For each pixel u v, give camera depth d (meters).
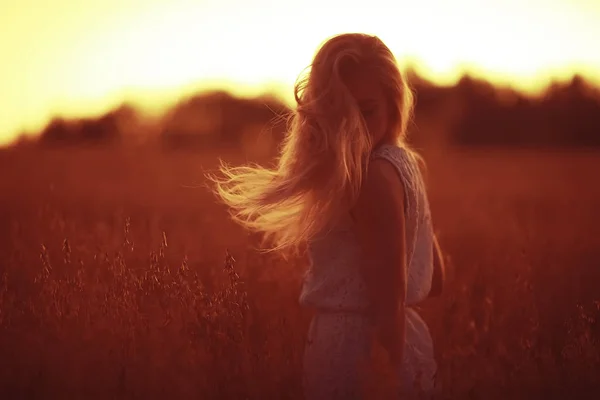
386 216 2.47
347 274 2.62
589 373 3.24
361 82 2.62
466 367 3.29
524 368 3.30
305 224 2.64
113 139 36.25
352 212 2.56
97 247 4.71
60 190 14.50
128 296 3.65
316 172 2.57
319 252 2.67
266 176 2.97
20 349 3.50
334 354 2.64
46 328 3.61
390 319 2.45
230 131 37.16
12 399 3.38
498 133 51.19
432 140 43.94
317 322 2.74
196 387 3.29
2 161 25.72
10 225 7.53
